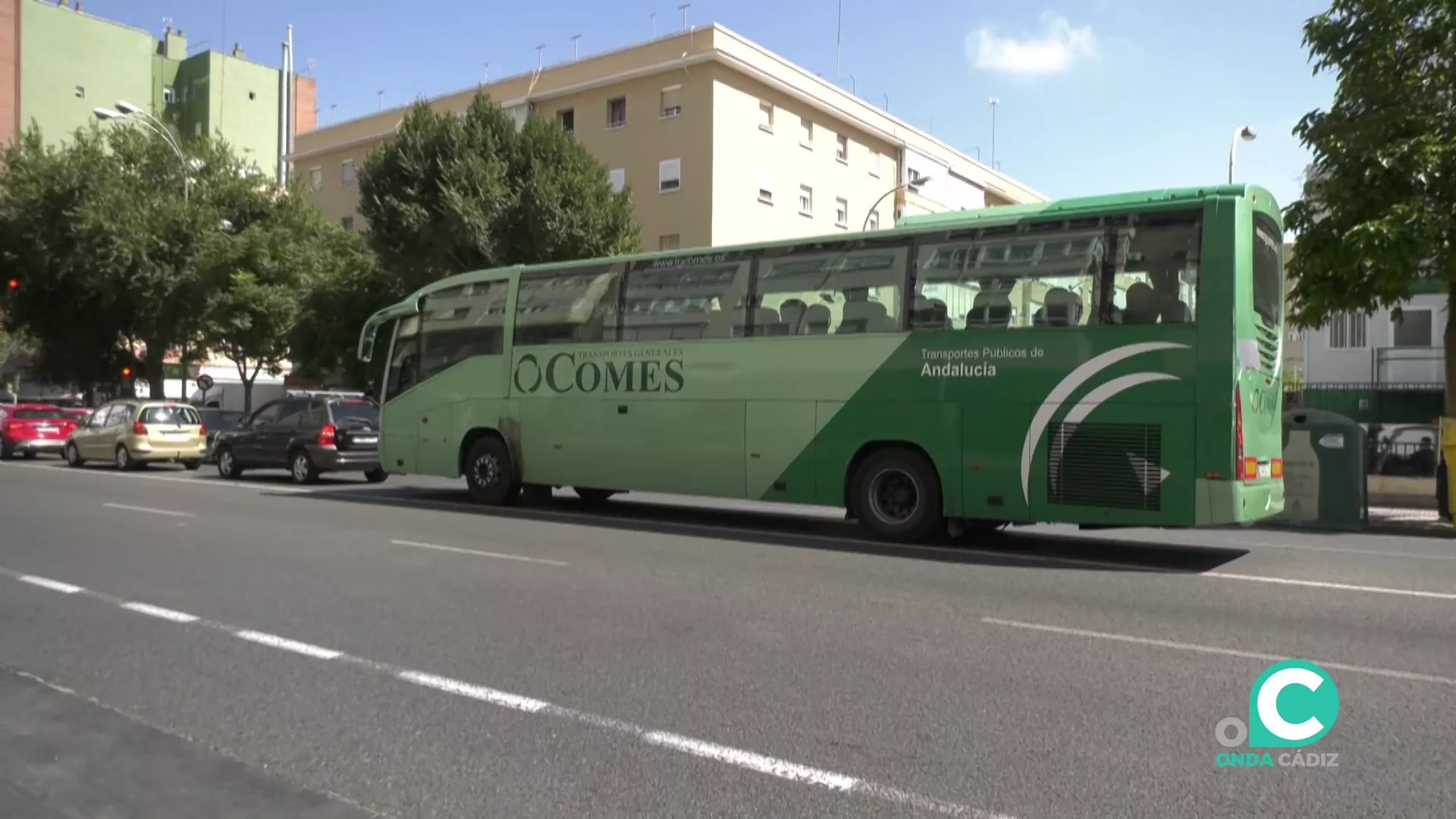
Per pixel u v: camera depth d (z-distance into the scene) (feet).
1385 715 16.55
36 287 124.06
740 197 120.16
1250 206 32.40
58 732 15.78
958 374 35.17
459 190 92.17
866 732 15.69
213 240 114.01
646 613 24.08
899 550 34.96
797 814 12.70
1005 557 33.65
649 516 45.37
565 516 44.80
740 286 40.37
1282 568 31.76
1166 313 32.01
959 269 35.53
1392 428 61.11
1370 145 44.42
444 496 54.39
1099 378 32.81
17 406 96.27
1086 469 32.96
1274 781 13.71
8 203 116.88
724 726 15.94
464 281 49.80
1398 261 42.68
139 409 77.05
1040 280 34.06
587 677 18.67
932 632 22.15
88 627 22.63
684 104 118.32
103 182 114.93
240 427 69.56
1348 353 87.86
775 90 125.49
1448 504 44.37
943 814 12.66
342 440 63.21
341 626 22.71
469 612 24.12
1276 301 35.70
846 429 37.32
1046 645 21.03
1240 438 31.12
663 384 42.09
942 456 35.27
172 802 13.06
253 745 15.23
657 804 13.02
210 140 130.31
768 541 37.01
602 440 43.91
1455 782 13.71
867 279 37.35
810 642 21.31
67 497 52.19
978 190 177.27
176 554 32.81
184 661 19.84
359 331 106.22
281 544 35.35
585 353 44.70
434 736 15.56
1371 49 45.32
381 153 96.17
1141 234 32.60
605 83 122.72
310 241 126.11
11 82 230.89
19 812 12.74
